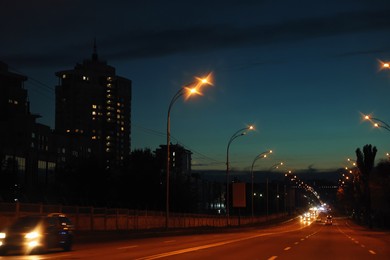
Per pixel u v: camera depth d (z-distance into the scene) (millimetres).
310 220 152500
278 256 25672
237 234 57469
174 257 24125
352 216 175500
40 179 140250
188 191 121812
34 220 26562
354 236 53344
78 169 107500
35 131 159500
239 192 89188
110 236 41875
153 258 23359
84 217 47000
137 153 118000
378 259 24562
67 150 172125
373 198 102000
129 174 115438
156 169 117062
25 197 65562
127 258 23219
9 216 35625
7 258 23188
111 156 124688
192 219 80188
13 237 25125
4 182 90438
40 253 26438
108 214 52281
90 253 26406
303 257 25250
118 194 113500
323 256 26125
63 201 73000
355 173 121625
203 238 46188
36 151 144375
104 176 108250
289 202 189750
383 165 96938
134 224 58719
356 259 24484
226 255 25844
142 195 114312
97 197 106000
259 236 51344
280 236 51594
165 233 52906
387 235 56656
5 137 153375
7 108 175375
